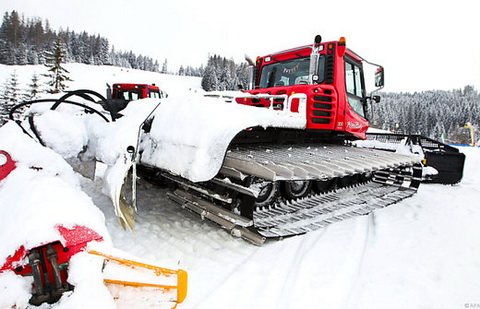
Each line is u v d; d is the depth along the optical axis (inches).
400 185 212.1
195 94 121.3
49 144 103.3
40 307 47.9
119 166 92.8
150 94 420.8
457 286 85.7
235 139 122.1
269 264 95.3
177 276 54.4
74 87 1550.2
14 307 46.6
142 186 179.9
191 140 92.1
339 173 107.7
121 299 53.0
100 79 1987.0
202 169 88.1
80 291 47.9
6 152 75.0
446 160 250.8
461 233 124.8
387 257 102.0
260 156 108.3
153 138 110.0
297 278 87.3
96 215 65.4
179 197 129.0
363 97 196.7
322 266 94.6
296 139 154.6
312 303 76.4
